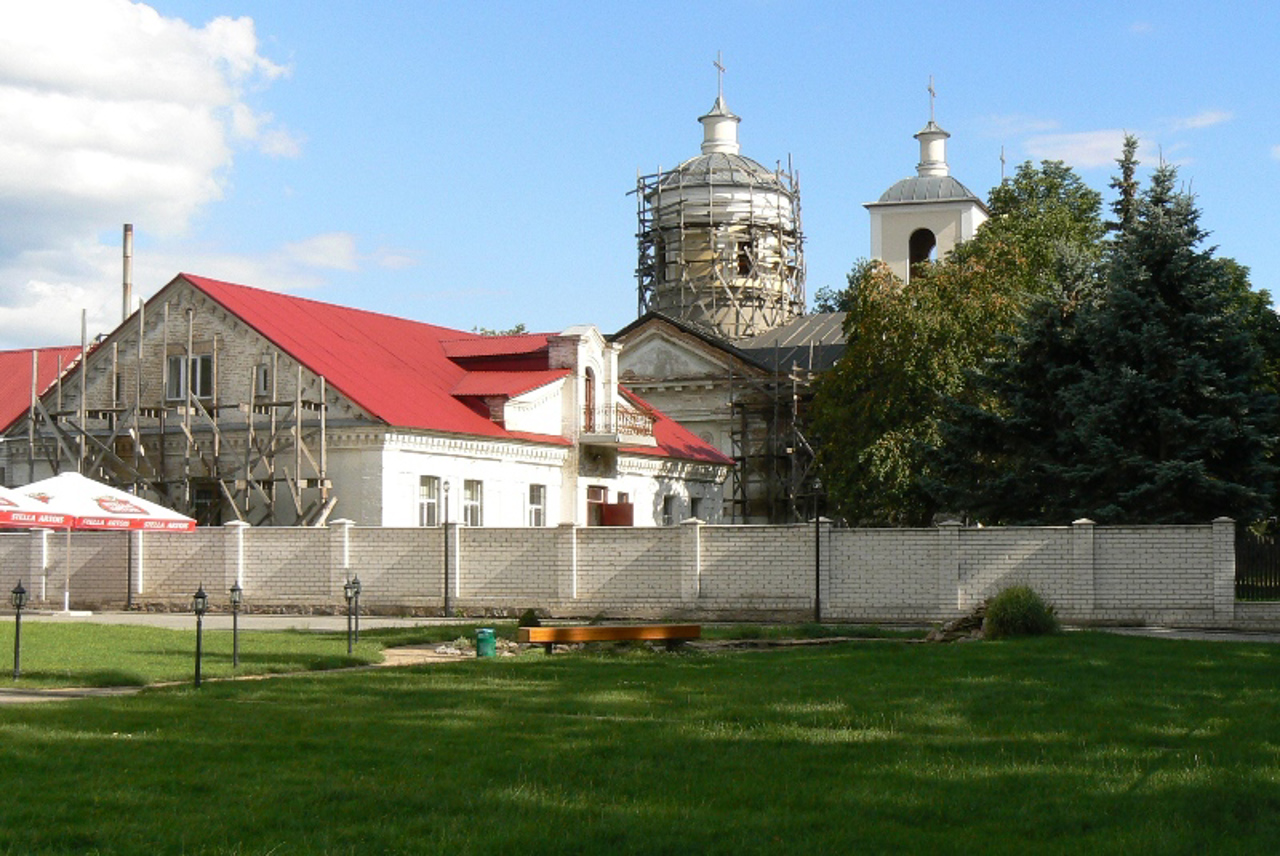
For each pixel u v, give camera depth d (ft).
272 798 37.58
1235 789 38.81
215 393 148.05
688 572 116.88
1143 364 127.95
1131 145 171.83
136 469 150.61
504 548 121.70
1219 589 106.01
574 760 43.14
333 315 164.14
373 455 141.08
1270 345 170.71
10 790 38.27
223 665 71.77
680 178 245.24
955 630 92.63
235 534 127.34
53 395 159.94
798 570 114.73
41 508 113.70
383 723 50.67
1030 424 134.62
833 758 43.86
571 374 167.53
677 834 33.94
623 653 82.84
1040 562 109.50
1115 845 32.94
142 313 154.51
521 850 32.48
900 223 251.80
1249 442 124.98
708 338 222.89
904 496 143.64
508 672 69.41
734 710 53.93
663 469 189.57
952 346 149.28
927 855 32.32
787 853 32.40
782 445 219.20
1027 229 191.52
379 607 123.75
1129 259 130.31
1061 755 44.34
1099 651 78.07
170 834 33.71
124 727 49.39
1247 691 60.08
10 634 91.86
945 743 46.50
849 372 155.63
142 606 129.18
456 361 172.04
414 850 32.35
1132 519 123.34
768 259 244.01
